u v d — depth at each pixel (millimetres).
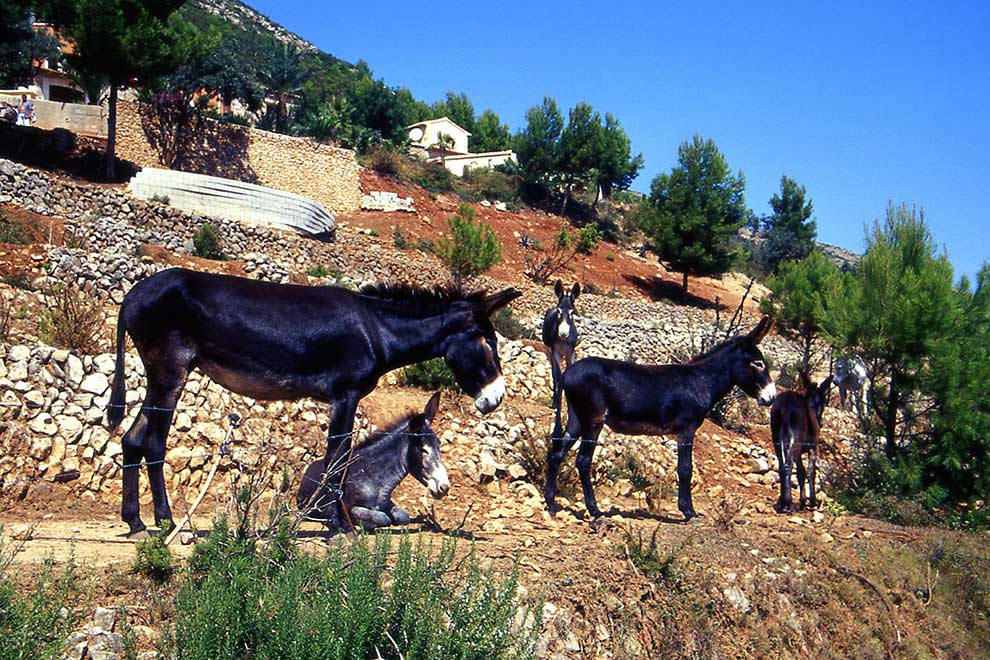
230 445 10195
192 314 7180
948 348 15625
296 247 27234
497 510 10445
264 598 5332
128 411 10078
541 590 7379
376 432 8523
